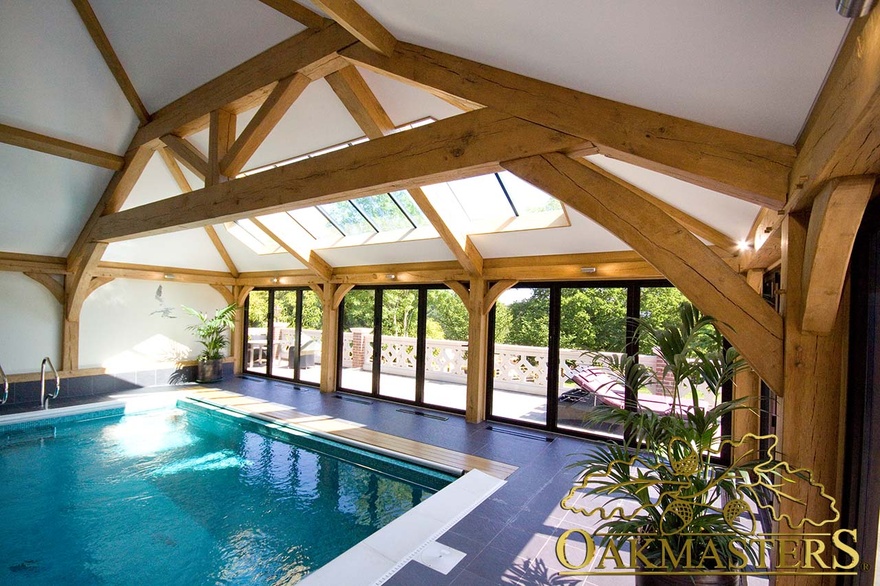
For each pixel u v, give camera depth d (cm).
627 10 164
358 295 900
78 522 405
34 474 513
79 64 533
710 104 204
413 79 307
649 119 233
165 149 665
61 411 711
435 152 304
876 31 107
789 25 140
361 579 291
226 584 321
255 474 525
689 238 234
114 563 344
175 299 989
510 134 273
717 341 270
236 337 1091
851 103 127
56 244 778
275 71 413
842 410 218
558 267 602
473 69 286
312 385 963
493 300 673
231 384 976
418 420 688
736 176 214
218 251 988
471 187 571
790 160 207
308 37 382
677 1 148
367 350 885
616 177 404
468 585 287
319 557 357
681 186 357
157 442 636
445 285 775
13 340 771
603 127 244
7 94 527
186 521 411
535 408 672
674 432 240
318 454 593
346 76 394
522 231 577
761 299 226
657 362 571
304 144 552
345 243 777
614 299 599
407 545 333
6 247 740
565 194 256
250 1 387
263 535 388
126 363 909
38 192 665
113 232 654
